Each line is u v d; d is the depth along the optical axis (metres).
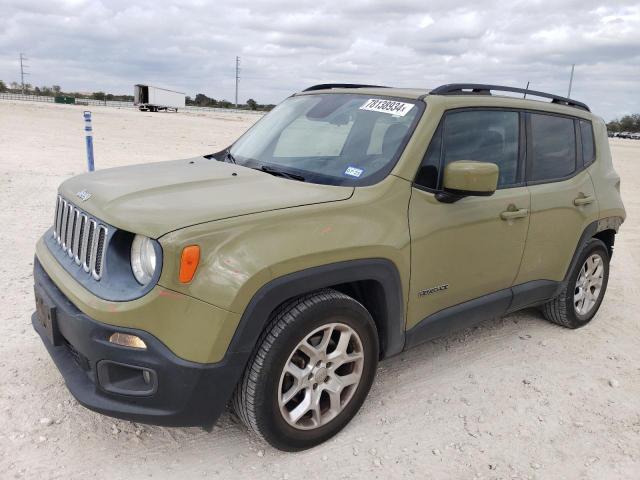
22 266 5.63
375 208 3.19
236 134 27.73
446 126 3.64
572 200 4.51
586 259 4.84
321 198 3.10
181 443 3.12
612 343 4.80
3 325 4.32
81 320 2.68
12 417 3.20
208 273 2.60
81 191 3.23
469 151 3.77
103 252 2.77
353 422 3.41
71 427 3.17
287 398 2.95
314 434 3.11
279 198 3.03
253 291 2.66
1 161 12.49
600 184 4.90
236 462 3.00
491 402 3.73
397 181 3.32
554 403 3.77
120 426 3.21
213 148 19.20
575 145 4.74
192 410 2.69
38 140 18.00
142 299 2.59
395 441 3.26
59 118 31.67
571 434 3.44
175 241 2.57
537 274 4.39
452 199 3.51
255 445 3.15
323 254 2.87
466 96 3.86
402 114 3.65
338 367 3.16
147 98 63.50
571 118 4.74
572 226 4.56
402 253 3.24
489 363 4.27
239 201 2.94
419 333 3.55
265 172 3.63
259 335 2.76
